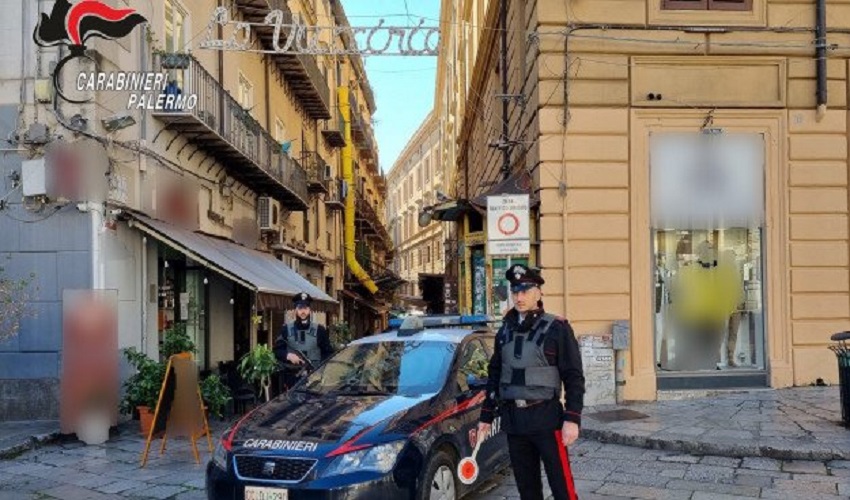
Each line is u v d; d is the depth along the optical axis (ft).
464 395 21.88
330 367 23.81
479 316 28.37
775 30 39.17
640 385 38.06
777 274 39.34
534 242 39.88
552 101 38.58
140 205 37.32
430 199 177.58
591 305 38.19
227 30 53.57
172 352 32.81
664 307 39.42
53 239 33.22
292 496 17.53
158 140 39.32
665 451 28.25
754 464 25.81
